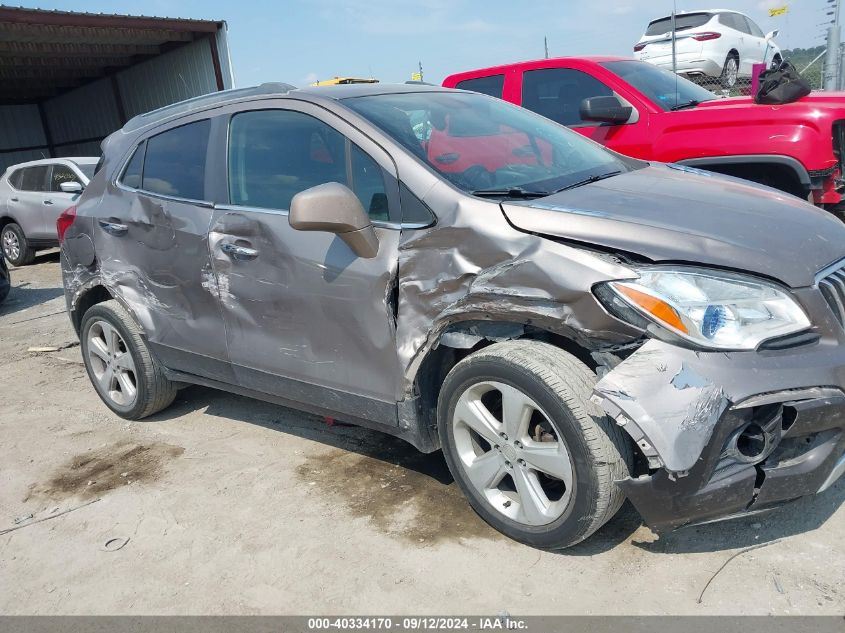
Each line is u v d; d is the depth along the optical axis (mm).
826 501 2779
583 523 2422
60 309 7918
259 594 2582
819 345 2295
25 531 3168
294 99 3275
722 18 11109
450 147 3062
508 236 2527
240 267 3303
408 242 2752
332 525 2973
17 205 11320
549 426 2549
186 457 3762
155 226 3730
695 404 2148
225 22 17031
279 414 4250
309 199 2672
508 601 2416
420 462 3459
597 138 6199
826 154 5227
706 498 2217
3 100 24219
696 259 2307
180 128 3764
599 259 2367
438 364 2891
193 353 3707
